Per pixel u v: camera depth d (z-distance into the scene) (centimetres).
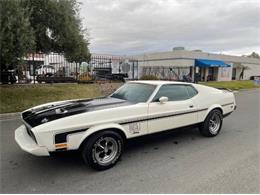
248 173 353
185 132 587
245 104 1138
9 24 799
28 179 333
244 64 4166
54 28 1174
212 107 536
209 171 360
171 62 3225
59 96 1142
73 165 380
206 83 2509
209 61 3250
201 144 493
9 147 468
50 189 305
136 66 2759
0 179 332
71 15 1220
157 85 461
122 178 337
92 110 370
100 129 355
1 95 1006
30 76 1650
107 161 367
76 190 303
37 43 1220
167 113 443
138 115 400
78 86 1469
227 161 401
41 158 409
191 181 328
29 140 351
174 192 297
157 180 330
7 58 851
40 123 333
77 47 1321
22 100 987
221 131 602
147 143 498
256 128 638
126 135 388
